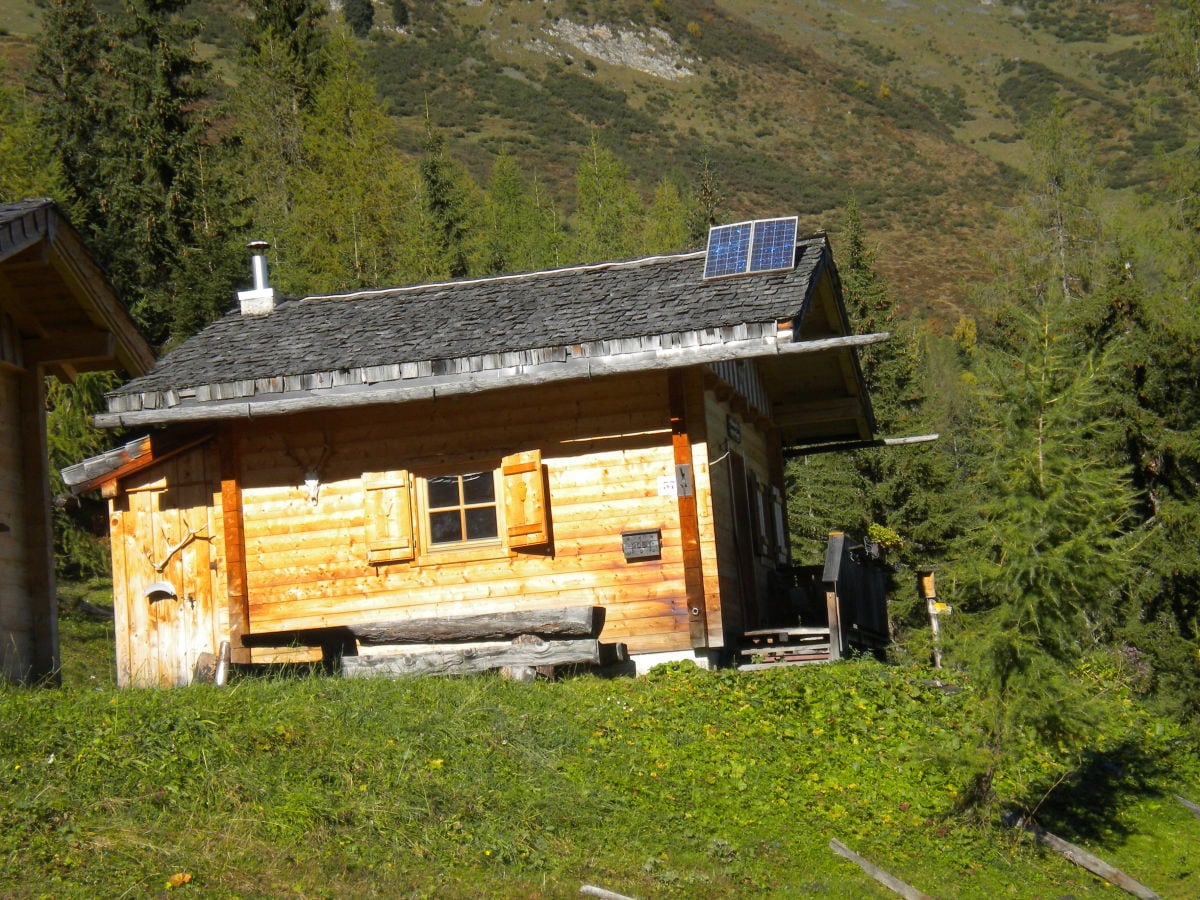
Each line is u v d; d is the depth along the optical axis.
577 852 9.33
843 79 194.62
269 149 50.09
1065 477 10.55
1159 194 35.66
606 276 16.67
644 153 154.75
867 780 11.30
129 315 14.59
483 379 14.36
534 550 15.09
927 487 33.56
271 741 9.95
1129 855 11.06
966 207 147.00
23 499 13.52
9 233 12.18
